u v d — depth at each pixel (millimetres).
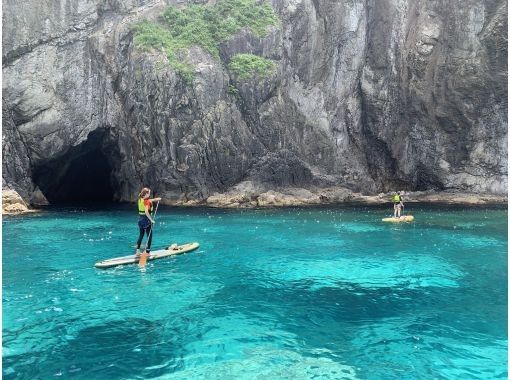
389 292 9555
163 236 17141
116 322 7680
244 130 31688
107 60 31219
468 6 34875
